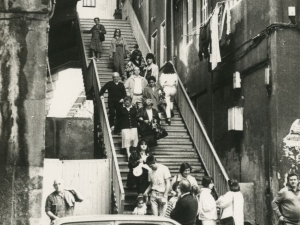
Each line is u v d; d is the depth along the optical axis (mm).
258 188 14414
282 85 13727
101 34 22562
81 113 39094
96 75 19234
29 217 8891
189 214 9578
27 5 9180
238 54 15977
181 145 16938
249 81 15320
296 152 13617
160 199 12695
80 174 14414
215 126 18125
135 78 17547
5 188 8914
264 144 14227
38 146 9047
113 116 16922
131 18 26719
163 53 25172
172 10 23578
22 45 9188
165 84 17547
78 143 29172
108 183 14805
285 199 10297
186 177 12336
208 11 18781
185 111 17922
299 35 13930
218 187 14727
